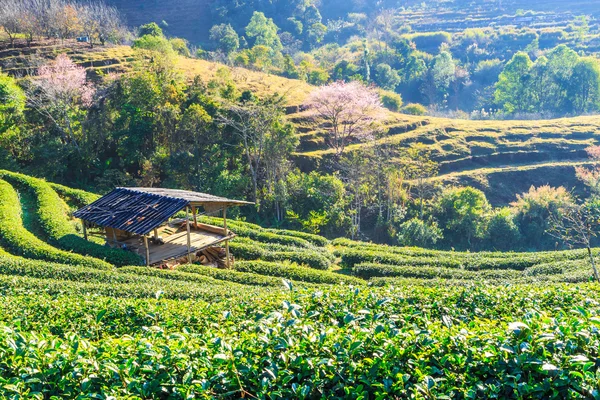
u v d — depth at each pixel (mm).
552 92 95125
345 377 8453
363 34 152875
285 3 154250
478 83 122875
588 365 7723
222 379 8438
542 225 50562
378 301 12250
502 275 30953
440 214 52375
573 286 16547
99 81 67375
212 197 32812
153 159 54719
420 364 8469
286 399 8273
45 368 8875
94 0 124812
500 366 8445
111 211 31203
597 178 56219
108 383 8508
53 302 17359
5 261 25641
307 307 12695
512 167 62719
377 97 72250
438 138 67750
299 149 62594
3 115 53750
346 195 53938
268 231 42844
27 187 41844
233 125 53938
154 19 141750
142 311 16109
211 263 32656
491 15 162000
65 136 56438
